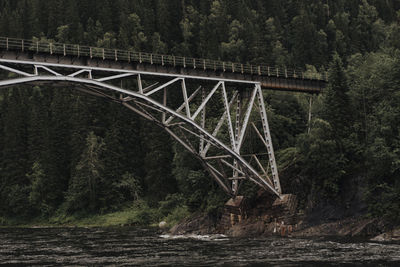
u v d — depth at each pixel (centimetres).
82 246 4094
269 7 14962
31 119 9869
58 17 13875
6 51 3734
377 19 14912
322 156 4781
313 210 4706
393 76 5072
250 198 5094
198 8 14925
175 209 7719
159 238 4753
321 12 14388
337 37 13050
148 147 9175
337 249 3216
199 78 4522
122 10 13925
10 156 9394
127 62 4281
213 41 11531
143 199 8669
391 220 4075
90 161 8638
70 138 9669
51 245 4266
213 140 4372
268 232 4669
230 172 5747
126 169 9162
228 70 4828
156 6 14350
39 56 3878
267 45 11812
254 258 2941
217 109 7575
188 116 4312
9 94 11881
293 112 7288
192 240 4359
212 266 2675
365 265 2530
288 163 5294
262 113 4850
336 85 5141
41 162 9231
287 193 5009
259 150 6159
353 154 4831
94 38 12656
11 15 14588
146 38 12569
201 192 5991
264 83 5222
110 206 8575
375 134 4684
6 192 9100
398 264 2527
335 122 4988
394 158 4244
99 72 4169
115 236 5238
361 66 6256
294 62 11462
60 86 3841
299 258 2862
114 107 9662
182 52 11775
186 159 6500
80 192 8556
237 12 14100
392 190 4228
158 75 4338
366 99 5288
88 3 14250
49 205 8888
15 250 3872
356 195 4525
